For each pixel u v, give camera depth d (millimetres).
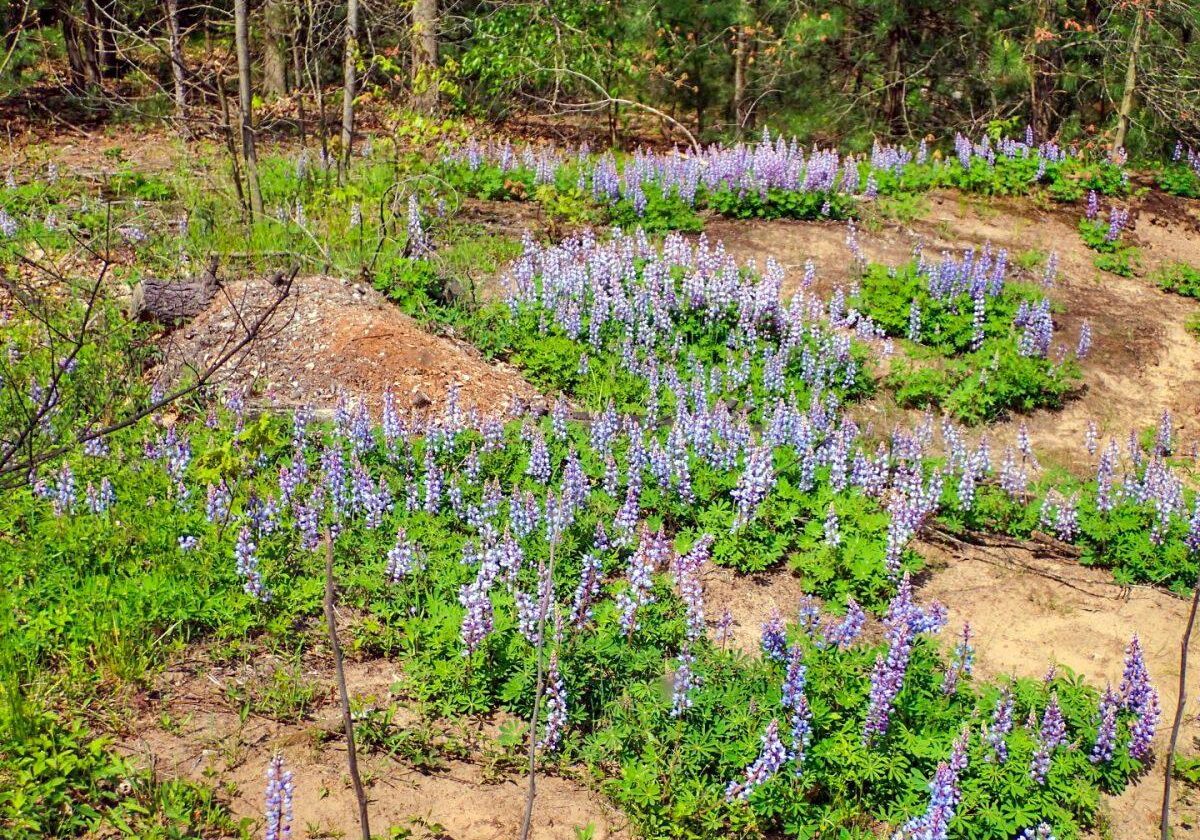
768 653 7277
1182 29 21656
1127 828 7012
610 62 20453
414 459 9406
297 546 8094
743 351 12328
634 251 14023
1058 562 9930
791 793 6391
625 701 6789
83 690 6547
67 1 21969
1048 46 21281
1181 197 19703
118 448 8977
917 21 21828
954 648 7914
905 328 13656
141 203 14156
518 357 11766
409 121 15633
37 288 11453
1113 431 12586
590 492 9336
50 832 5570
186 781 6004
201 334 10891
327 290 11602
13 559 7391
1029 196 18375
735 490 9219
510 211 16062
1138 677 7520
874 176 17828
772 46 21359
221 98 14555
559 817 6242
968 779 6750
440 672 6883
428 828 6020
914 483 9938
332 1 16359
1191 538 9820
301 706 6781
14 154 17688
